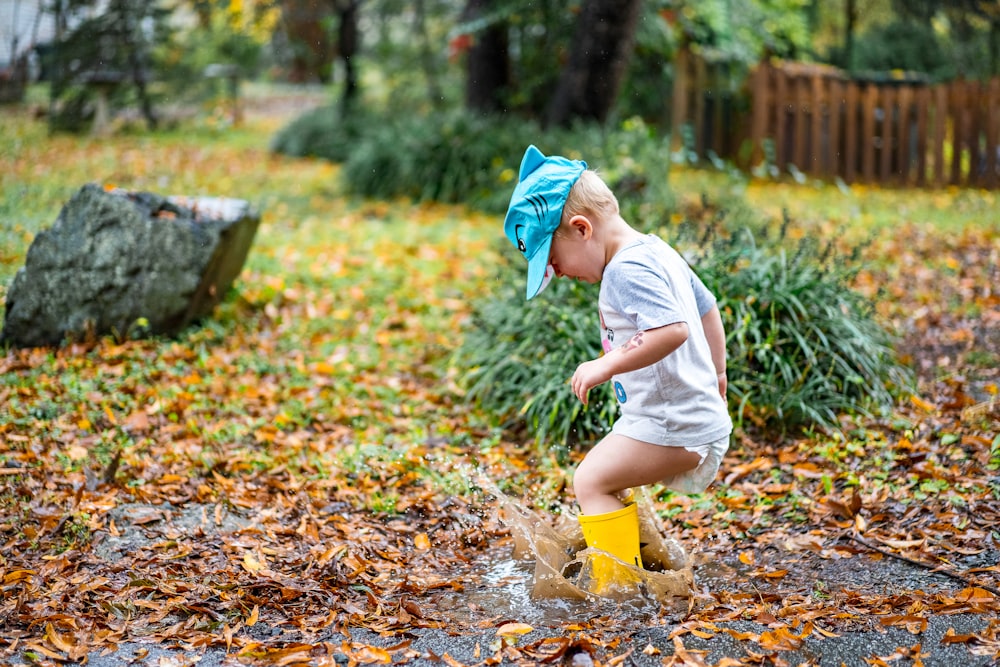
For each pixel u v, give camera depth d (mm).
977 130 12477
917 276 7723
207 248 6133
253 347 6176
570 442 4859
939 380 5398
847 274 5598
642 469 3117
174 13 17922
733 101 13898
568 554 3666
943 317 6660
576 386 2969
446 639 2984
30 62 18672
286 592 3246
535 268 3102
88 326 5906
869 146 12867
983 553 3428
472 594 3354
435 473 4473
